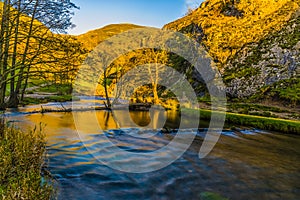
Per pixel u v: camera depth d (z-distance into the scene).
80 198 7.00
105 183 8.32
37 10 11.66
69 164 9.80
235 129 22.19
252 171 10.84
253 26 68.75
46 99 41.69
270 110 35.97
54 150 11.73
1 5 12.54
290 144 17.19
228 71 58.75
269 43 58.19
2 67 12.26
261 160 12.76
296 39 53.00
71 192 7.27
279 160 12.90
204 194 8.09
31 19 12.18
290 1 68.94
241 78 52.84
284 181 9.76
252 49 60.34
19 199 4.64
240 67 57.41
